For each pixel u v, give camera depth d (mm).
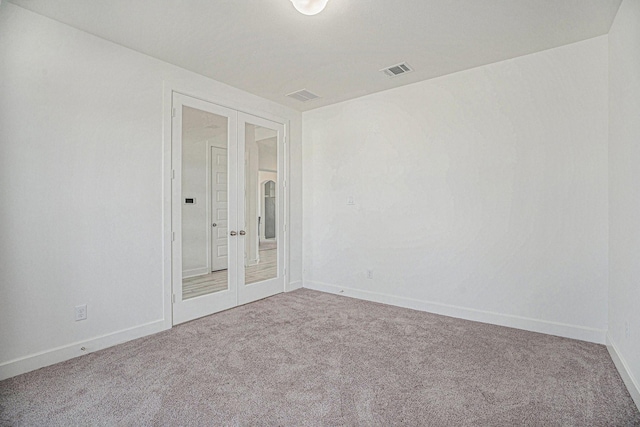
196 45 2727
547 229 2830
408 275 3648
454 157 3312
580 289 2689
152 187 2949
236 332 2943
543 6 2174
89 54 2541
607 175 2566
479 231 3174
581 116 2670
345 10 2219
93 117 2568
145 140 2896
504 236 3041
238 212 3750
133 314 2811
